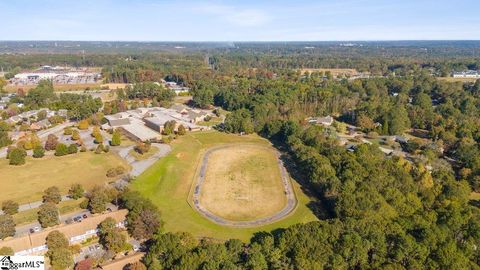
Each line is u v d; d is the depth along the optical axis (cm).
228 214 13212
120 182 15125
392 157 16612
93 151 18925
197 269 9244
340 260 9450
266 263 9519
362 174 14000
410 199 12500
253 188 15275
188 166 17350
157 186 15138
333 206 12925
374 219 10950
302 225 10438
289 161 18350
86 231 11488
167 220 12700
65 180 15450
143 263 9931
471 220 11025
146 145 18588
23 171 16312
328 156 16612
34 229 11856
